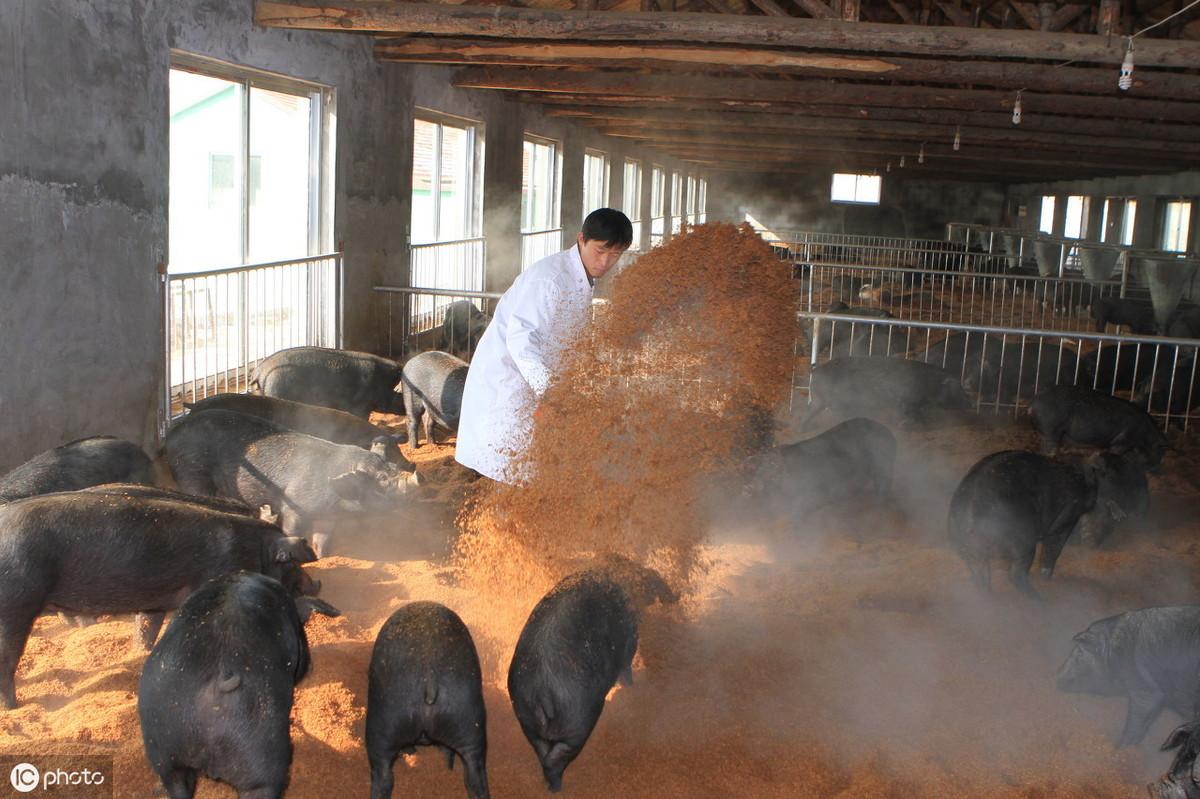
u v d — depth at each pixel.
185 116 8.20
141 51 6.88
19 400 5.94
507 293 5.08
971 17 10.62
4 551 3.87
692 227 5.16
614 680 3.93
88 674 4.38
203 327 8.10
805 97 12.27
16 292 5.85
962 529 5.45
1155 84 9.74
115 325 6.78
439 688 3.40
